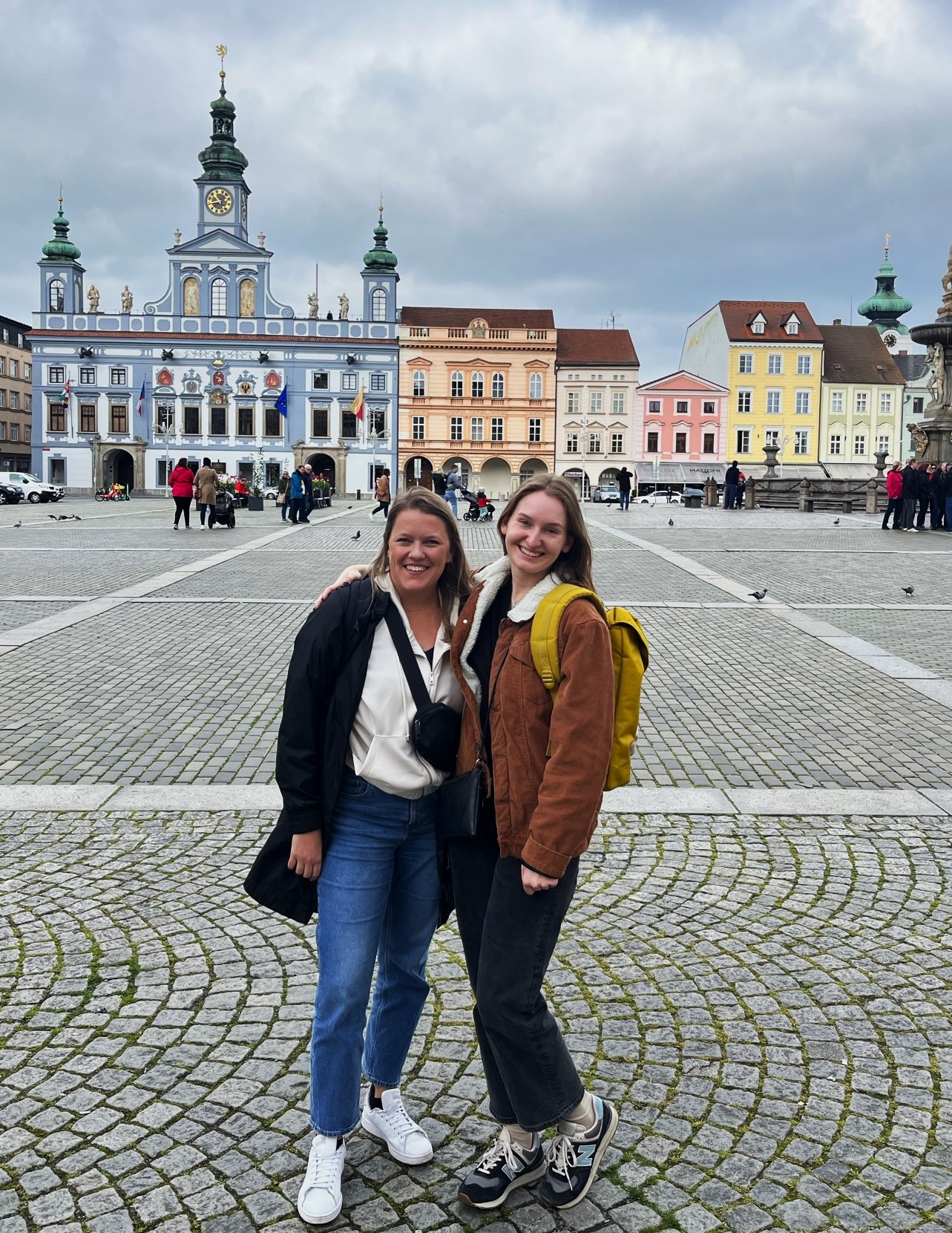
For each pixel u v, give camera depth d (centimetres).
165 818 579
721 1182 289
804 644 1061
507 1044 274
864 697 857
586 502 6222
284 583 1487
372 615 285
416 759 287
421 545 283
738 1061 347
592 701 259
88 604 1264
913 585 1500
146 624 1138
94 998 386
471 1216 279
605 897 476
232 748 710
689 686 893
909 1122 314
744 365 7644
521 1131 289
